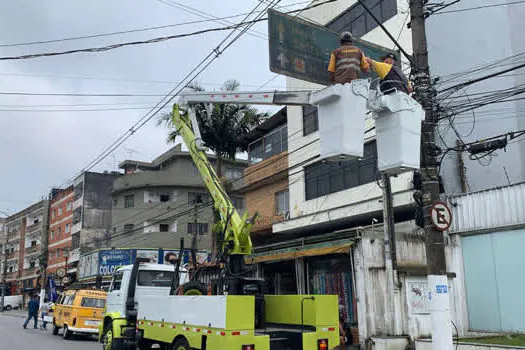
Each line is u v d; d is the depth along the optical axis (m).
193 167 45.50
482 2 17.83
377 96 6.68
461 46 17.39
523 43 17.66
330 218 18.70
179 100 11.88
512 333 13.11
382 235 14.13
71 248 52.28
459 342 11.81
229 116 23.45
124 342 12.34
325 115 6.30
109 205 51.25
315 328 9.24
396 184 16.09
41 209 64.75
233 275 9.79
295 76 10.02
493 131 16.58
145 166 51.12
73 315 19.11
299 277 16.89
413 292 13.90
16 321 33.62
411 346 13.21
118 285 13.74
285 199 23.75
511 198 13.30
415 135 6.75
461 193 15.61
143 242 42.22
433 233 8.64
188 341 9.26
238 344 8.29
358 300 13.60
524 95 16.78
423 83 9.19
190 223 43.75
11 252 74.12
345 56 6.48
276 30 9.88
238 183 41.47
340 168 19.17
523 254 13.09
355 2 18.89
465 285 14.44
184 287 11.05
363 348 13.21
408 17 16.56
